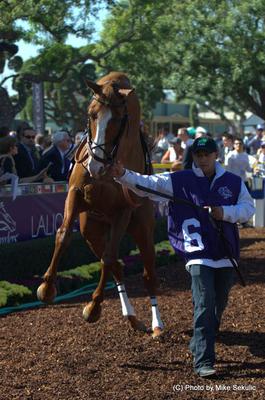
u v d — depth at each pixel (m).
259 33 24.22
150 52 21.02
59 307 7.05
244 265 9.28
